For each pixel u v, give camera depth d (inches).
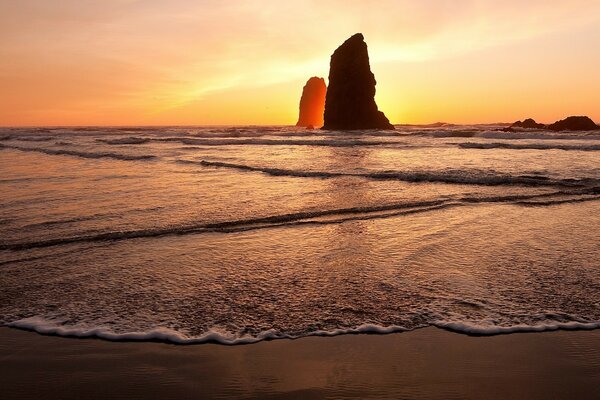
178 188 468.1
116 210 350.3
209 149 1162.0
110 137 2018.9
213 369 128.0
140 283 194.1
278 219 320.8
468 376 123.6
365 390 117.6
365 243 259.0
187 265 219.0
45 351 137.9
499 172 591.2
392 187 474.3
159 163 764.6
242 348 139.7
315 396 115.0
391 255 235.5
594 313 162.6
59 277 201.0
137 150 1107.3
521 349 138.1
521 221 315.6
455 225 303.6
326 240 265.9
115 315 161.9
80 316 161.2
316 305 171.0
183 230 287.6
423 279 198.8
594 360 131.0
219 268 214.7
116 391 117.5
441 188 468.1
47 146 1301.7
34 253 237.1
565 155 875.4
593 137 1444.4
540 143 1197.7
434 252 241.0
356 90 3567.9
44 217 323.9
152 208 359.9
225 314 163.2
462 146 1157.7
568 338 144.6
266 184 499.5
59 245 252.7
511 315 161.5
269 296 179.9
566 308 167.0
